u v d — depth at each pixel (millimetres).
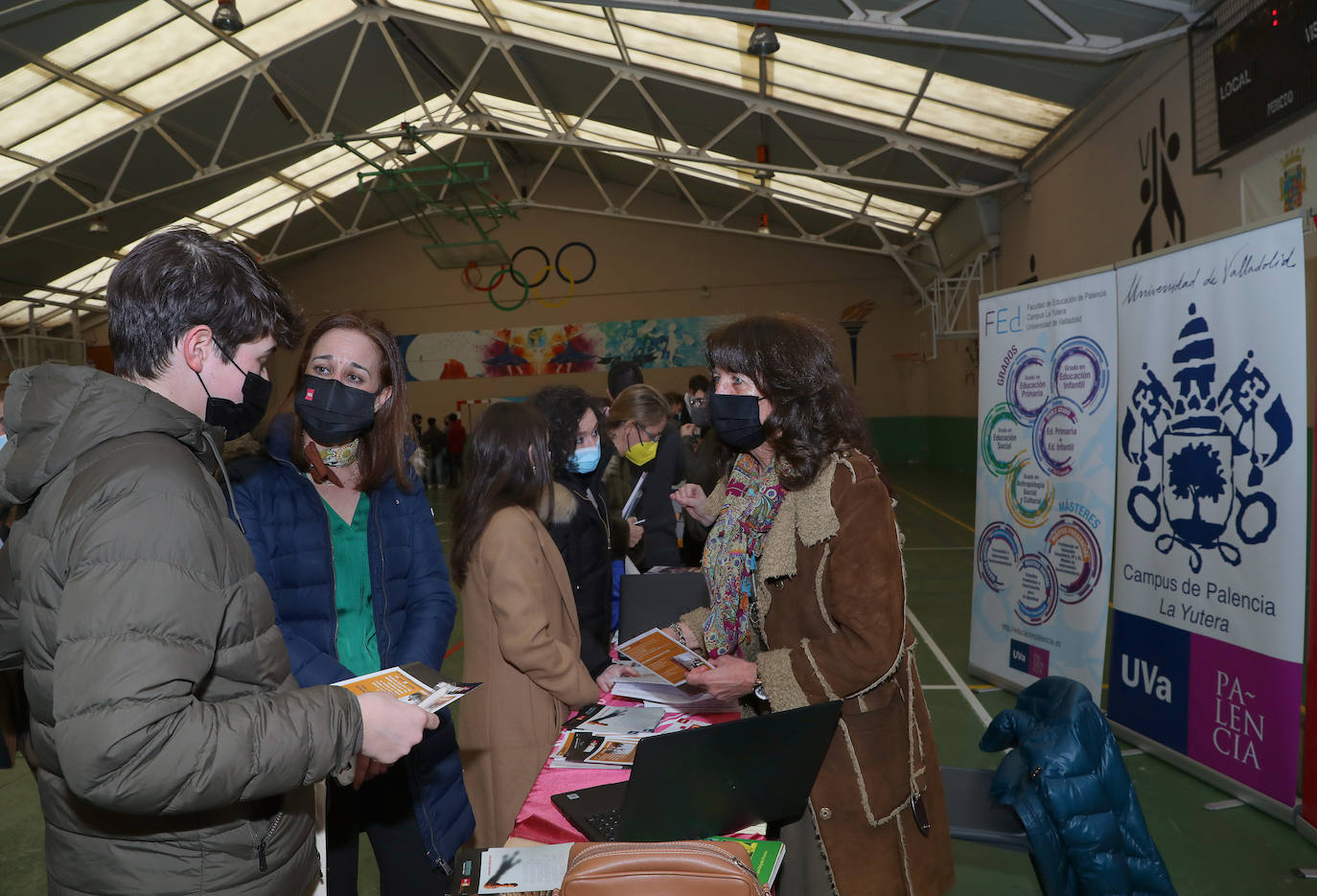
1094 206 6914
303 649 1419
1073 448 3400
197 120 9547
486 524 1748
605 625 2238
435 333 16625
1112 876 1796
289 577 1497
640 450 3289
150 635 784
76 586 784
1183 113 5223
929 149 8633
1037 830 1806
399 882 1620
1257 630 2635
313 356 1486
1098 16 5137
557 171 16328
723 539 1509
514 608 1669
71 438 868
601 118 11109
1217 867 2379
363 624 1606
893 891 1336
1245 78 4320
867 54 6875
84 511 819
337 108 10852
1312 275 3795
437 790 1630
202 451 958
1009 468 3744
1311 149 3857
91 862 893
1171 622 2979
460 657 4832
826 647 1302
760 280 16141
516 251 16453
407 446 1655
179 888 903
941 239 11875
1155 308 3000
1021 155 8523
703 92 8875
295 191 13211
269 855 965
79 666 761
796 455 1332
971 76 6859
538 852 1178
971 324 12102
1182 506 2916
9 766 1741
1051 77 6516
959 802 2002
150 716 757
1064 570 3465
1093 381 3297
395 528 1651
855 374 16016
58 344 13141
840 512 1308
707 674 1424
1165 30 5012
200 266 954
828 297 16016
